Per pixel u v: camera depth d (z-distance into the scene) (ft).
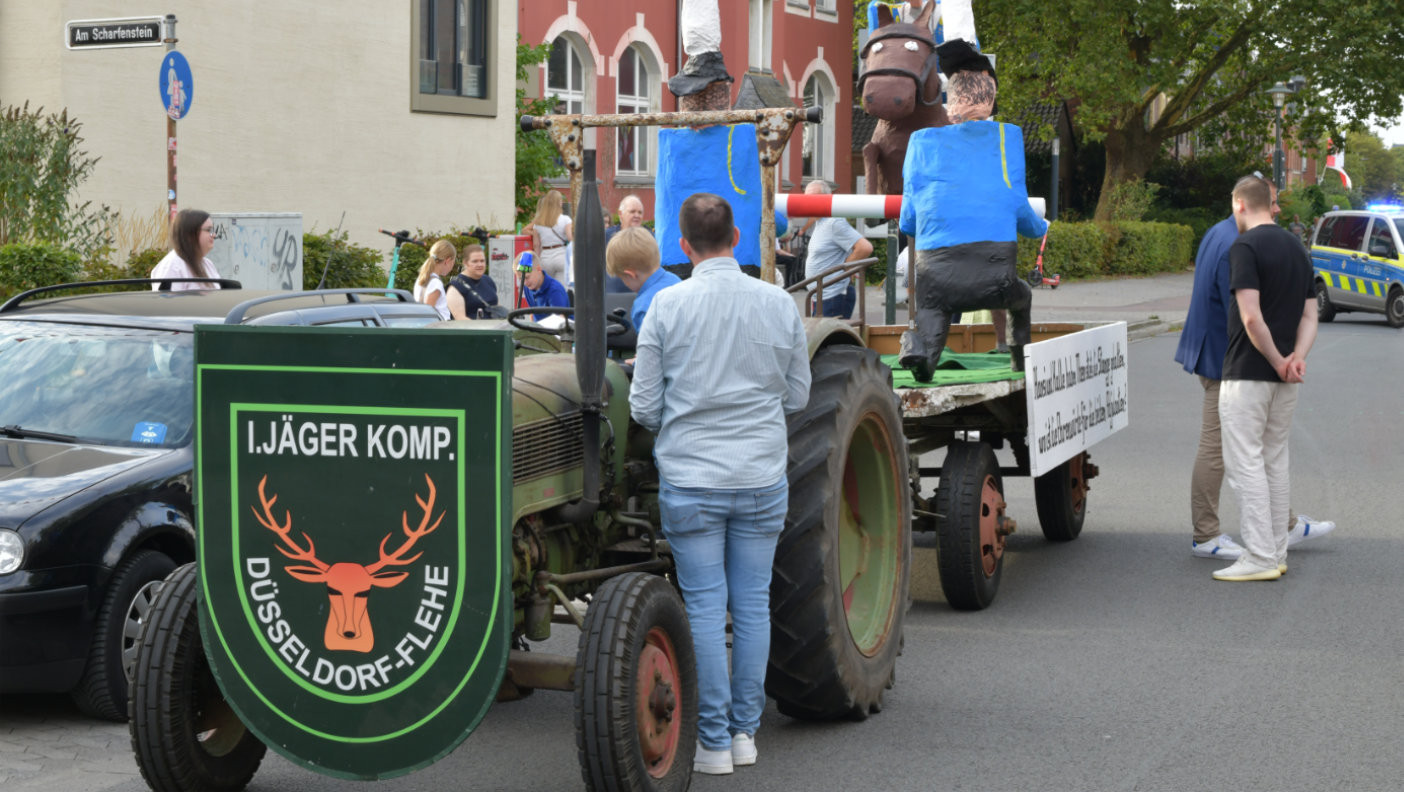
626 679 14.48
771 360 16.02
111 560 19.13
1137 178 144.66
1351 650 22.17
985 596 24.90
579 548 16.75
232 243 39.29
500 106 69.77
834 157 126.52
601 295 15.15
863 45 35.32
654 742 15.06
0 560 18.33
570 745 18.39
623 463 17.16
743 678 16.79
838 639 17.98
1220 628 23.56
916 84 34.45
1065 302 100.53
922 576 28.14
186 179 53.21
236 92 55.21
